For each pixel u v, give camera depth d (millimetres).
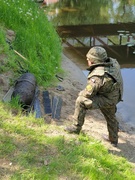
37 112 5418
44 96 6141
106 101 4648
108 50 12094
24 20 8578
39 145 4430
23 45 7332
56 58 8141
